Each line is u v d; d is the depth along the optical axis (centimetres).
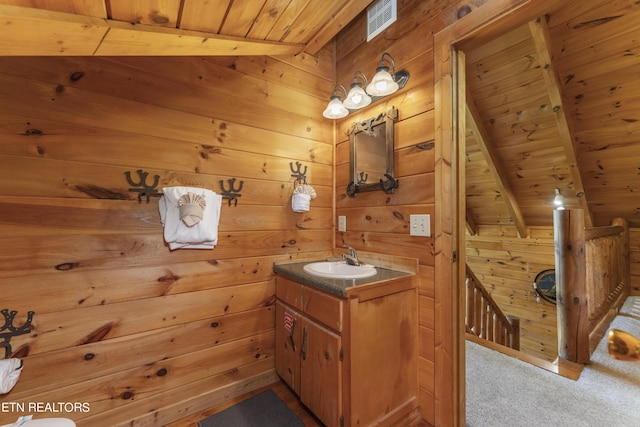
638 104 207
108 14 83
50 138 121
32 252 118
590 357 205
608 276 278
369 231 182
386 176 166
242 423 146
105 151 133
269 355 181
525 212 359
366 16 189
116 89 136
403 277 142
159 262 145
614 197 300
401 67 163
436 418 139
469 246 442
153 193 143
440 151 138
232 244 168
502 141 284
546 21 187
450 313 133
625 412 150
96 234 130
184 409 151
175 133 151
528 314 384
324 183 210
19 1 66
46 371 120
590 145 252
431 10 147
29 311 117
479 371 191
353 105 172
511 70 223
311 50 179
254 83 178
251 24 125
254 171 177
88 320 128
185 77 154
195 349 155
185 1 90
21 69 116
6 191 113
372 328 129
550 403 158
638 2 162
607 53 189
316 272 153
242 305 171
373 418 129
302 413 154
